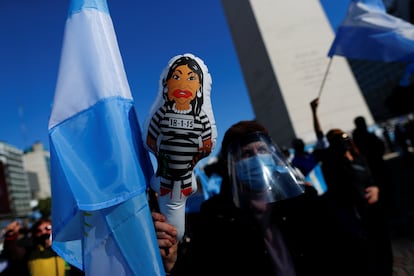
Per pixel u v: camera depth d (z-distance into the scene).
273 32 14.46
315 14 14.91
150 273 1.03
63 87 1.11
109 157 1.04
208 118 1.04
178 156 1.01
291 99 13.71
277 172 1.23
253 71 16.03
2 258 3.17
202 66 1.06
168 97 1.02
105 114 1.08
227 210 1.29
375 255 2.27
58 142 1.05
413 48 2.73
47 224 3.02
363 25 2.97
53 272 2.91
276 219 1.22
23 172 109.00
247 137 1.28
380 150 3.21
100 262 1.05
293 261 1.17
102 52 1.16
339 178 2.63
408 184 7.21
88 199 0.99
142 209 1.08
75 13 1.18
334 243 1.23
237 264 1.19
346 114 13.76
